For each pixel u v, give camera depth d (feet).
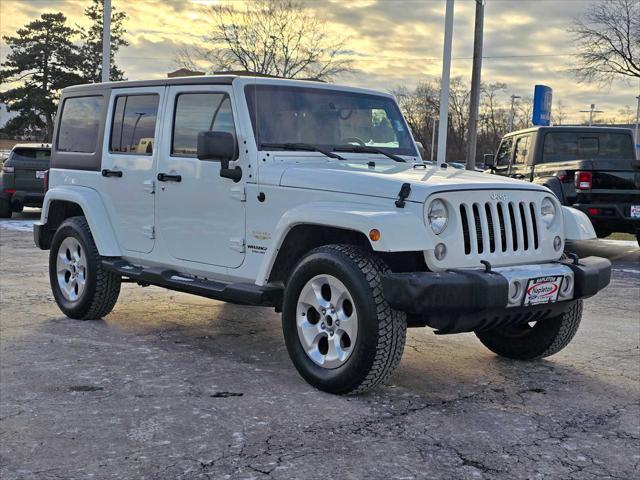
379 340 13.70
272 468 11.08
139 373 16.06
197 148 16.43
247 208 16.48
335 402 14.20
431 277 13.17
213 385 15.23
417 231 13.46
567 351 18.81
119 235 20.27
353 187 14.64
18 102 184.14
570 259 15.94
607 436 12.76
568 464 11.51
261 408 13.79
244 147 16.56
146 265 19.69
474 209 14.46
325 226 15.06
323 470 11.03
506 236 14.74
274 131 16.90
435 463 11.39
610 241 46.96
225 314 22.70
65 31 185.68
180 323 21.31
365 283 13.78
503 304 13.62
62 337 19.30
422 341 19.60
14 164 56.39
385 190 14.19
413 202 13.80
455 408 14.05
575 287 14.98
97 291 20.66
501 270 14.11
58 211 23.06
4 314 22.18
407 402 14.33
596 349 19.07
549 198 15.75
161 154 18.75
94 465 11.16
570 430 13.01
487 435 12.66
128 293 26.16
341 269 14.06
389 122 19.44
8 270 31.48
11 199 56.65
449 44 60.39
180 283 17.83
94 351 17.90
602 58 122.93
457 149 255.50
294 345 15.26
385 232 13.16
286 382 15.49
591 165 35.91
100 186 20.83
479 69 75.56
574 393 15.17
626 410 14.16
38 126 188.75
